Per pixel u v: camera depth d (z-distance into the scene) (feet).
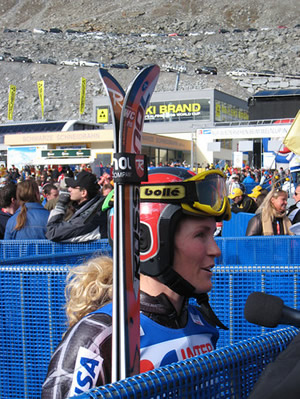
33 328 9.59
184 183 4.44
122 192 3.80
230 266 9.66
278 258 16.44
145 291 4.73
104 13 635.66
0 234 20.93
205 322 5.32
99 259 5.07
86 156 183.93
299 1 644.69
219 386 3.79
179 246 4.58
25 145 191.52
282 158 60.70
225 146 219.82
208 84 386.73
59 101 368.48
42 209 18.54
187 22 598.34
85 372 4.03
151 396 3.30
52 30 503.20
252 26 608.19
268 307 3.65
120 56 435.94
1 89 383.24
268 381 2.88
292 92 163.43
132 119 3.88
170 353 4.55
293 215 22.49
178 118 242.78
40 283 9.57
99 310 4.41
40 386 9.57
